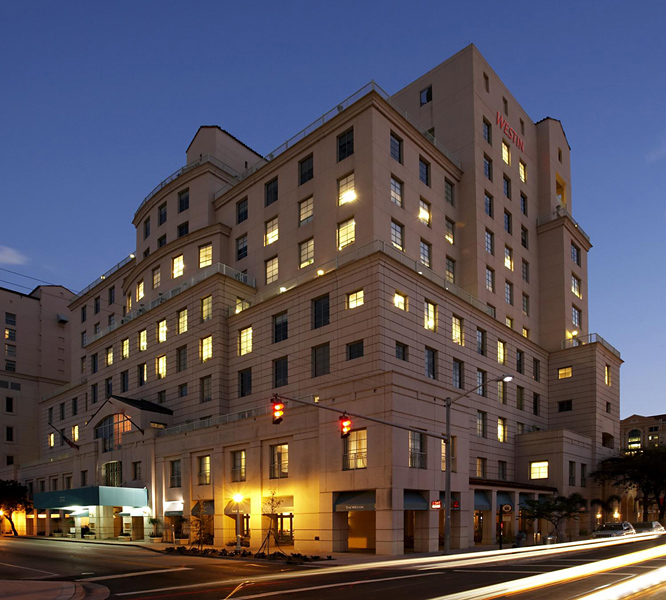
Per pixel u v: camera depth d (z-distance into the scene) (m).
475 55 60.59
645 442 123.19
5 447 93.00
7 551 42.41
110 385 70.12
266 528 43.62
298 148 54.47
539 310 67.69
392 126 50.62
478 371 53.00
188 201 65.00
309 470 41.44
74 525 62.94
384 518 36.25
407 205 50.53
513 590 17.59
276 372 49.72
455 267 56.25
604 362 65.38
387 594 18.38
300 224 53.31
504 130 65.06
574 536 54.25
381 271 42.62
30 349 100.50
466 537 41.75
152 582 24.25
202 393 54.97
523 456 57.25
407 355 43.69
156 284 65.44
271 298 50.81
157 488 53.28
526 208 67.88
